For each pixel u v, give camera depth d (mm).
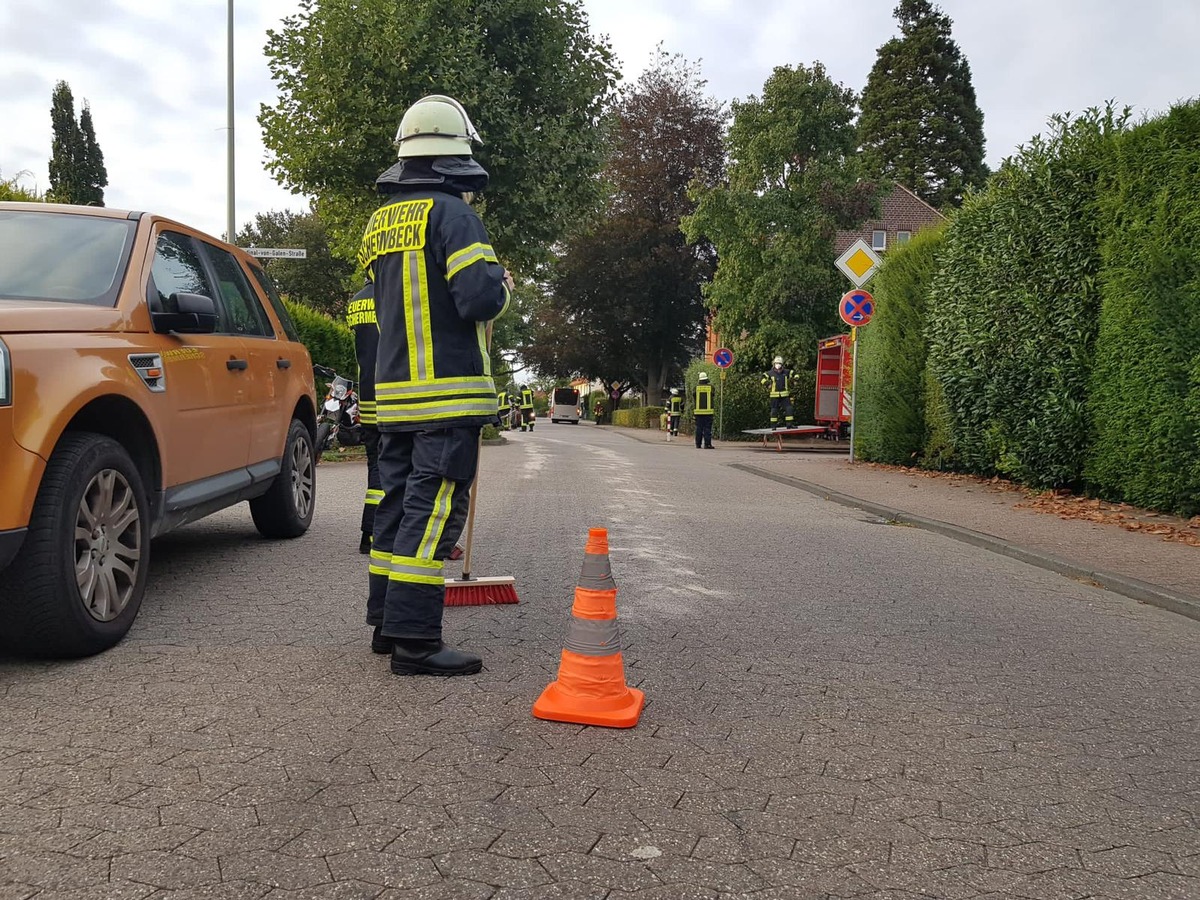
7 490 3705
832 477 14367
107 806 2742
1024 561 7758
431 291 4027
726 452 23391
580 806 2846
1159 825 2891
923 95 62062
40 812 2693
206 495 5578
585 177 19734
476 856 2514
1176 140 9219
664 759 3246
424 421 4004
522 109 18906
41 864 2404
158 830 2602
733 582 6367
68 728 3355
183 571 6156
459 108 4238
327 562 6512
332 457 16328
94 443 4188
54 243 5016
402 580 4020
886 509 10414
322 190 18609
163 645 4430
